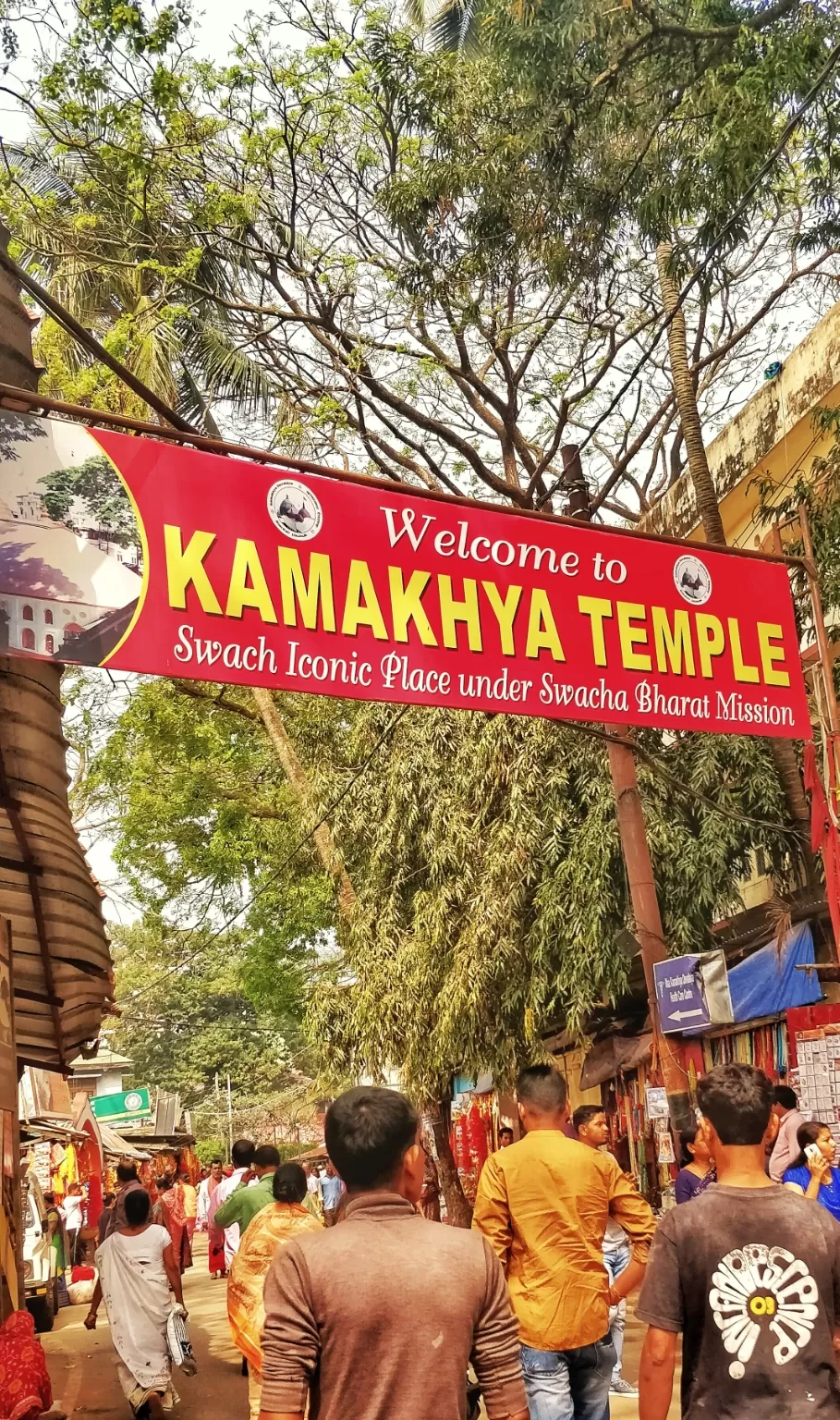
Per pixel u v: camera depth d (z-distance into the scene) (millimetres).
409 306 15516
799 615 11281
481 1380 2721
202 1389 9914
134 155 14117
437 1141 18344
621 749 11141
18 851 7617
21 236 15336
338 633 6312
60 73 12641
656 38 11094
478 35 16188
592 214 12578
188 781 21984
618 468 17531
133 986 65000
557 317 15227
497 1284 2760
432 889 16047
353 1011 17078
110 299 18453
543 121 11906
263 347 16953
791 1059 10609
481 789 15258
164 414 6070
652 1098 10773
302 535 6289
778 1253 3021
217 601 5949
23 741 6113
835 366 11391
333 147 15367
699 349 18406
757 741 12156
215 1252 21047
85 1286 19078
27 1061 13898
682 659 7594
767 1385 2932
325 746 19500
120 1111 34094
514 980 14375
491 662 6820
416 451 17422
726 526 14242
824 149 11055
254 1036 71000
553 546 7215
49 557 5547
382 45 13227
